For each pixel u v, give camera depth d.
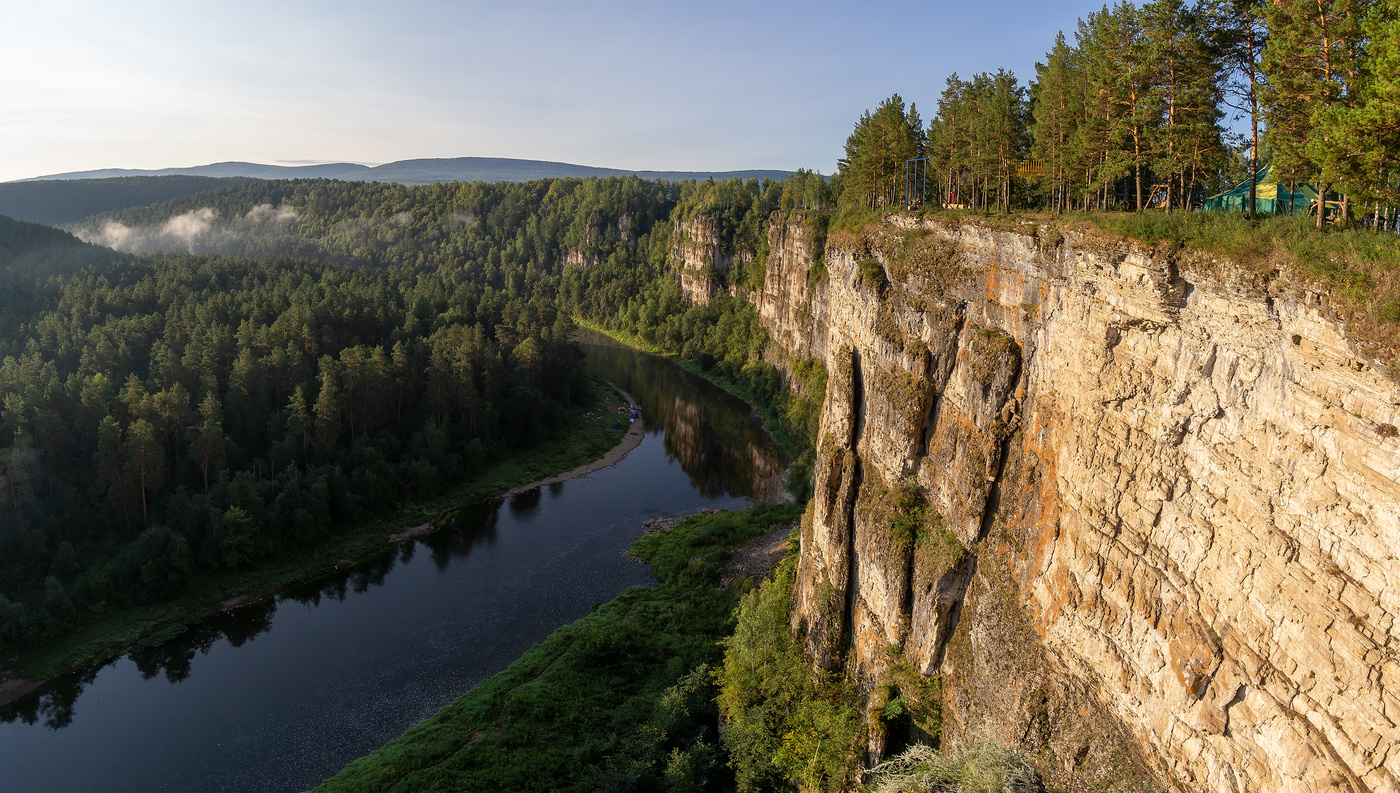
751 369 166.88
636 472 116.50
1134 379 27.34
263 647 68.38
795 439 122.62
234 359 109.69
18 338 118.00
